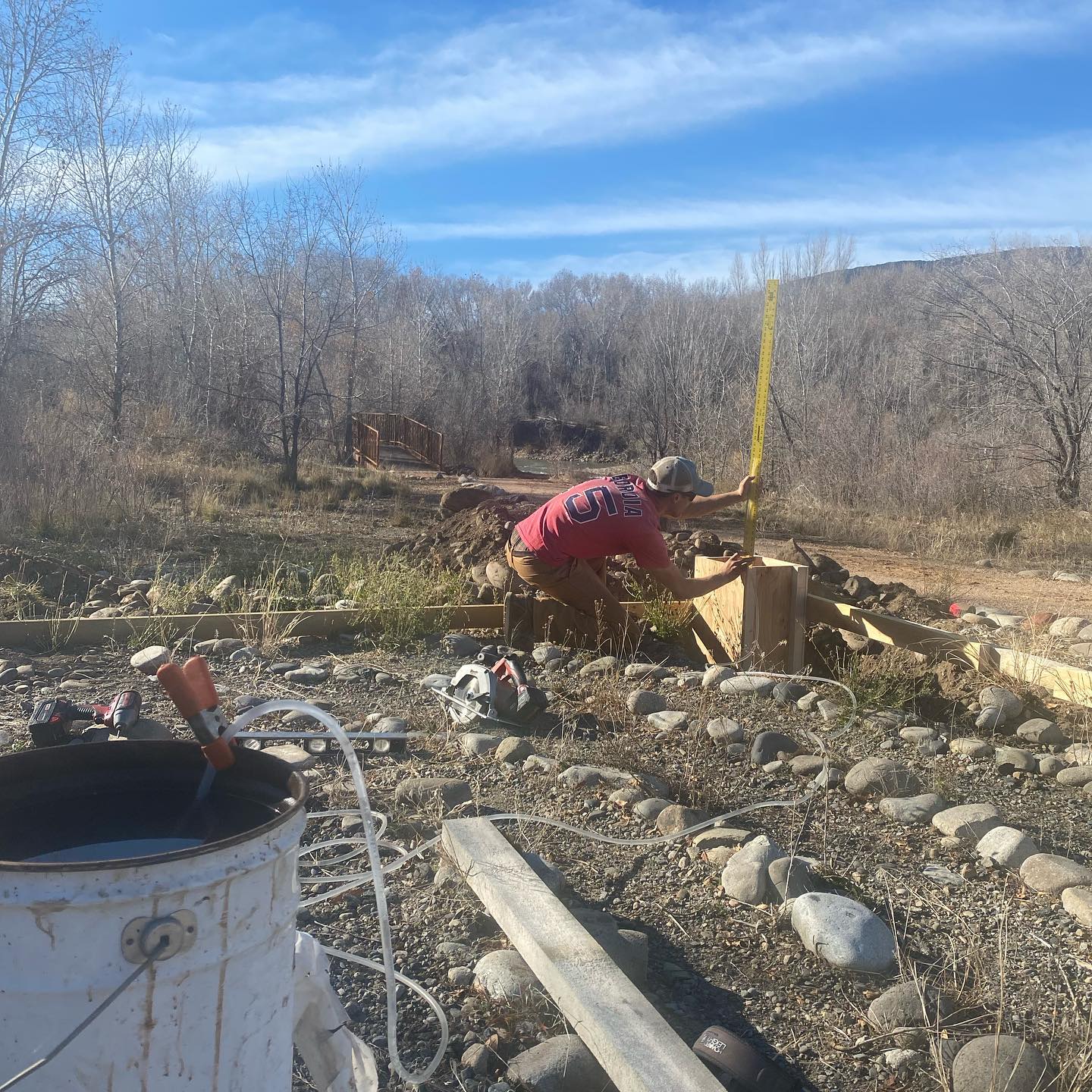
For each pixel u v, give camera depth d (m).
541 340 66.75
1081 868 3.49
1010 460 18.28
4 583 7.61
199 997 1.49
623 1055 2.28
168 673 1.75
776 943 3.11
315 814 3.32
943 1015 2.73
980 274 20.25
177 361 25.38
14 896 1.38
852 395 25.30
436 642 6.60
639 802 4.02
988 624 8.40
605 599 6.30
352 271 23.19
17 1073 1.42
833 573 8.81
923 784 4.38
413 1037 2.61
